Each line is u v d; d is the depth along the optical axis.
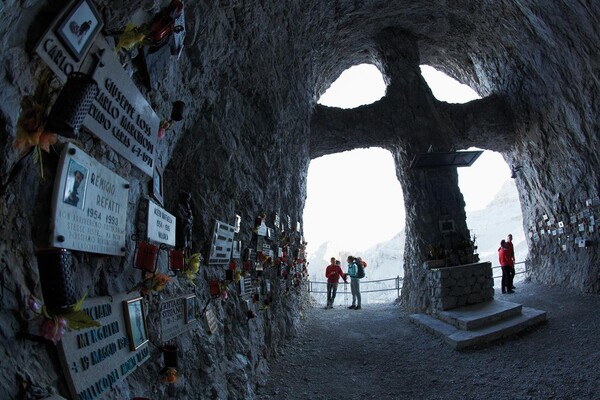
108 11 2.01
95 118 1.94
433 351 6.85
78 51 1.73
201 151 4.12
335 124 11.62
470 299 8.77
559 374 5.18
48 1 1.55
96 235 1.90
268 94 6.02
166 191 3.68
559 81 9.60
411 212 10.87
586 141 9.40
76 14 1.67
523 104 11.49
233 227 4.57
